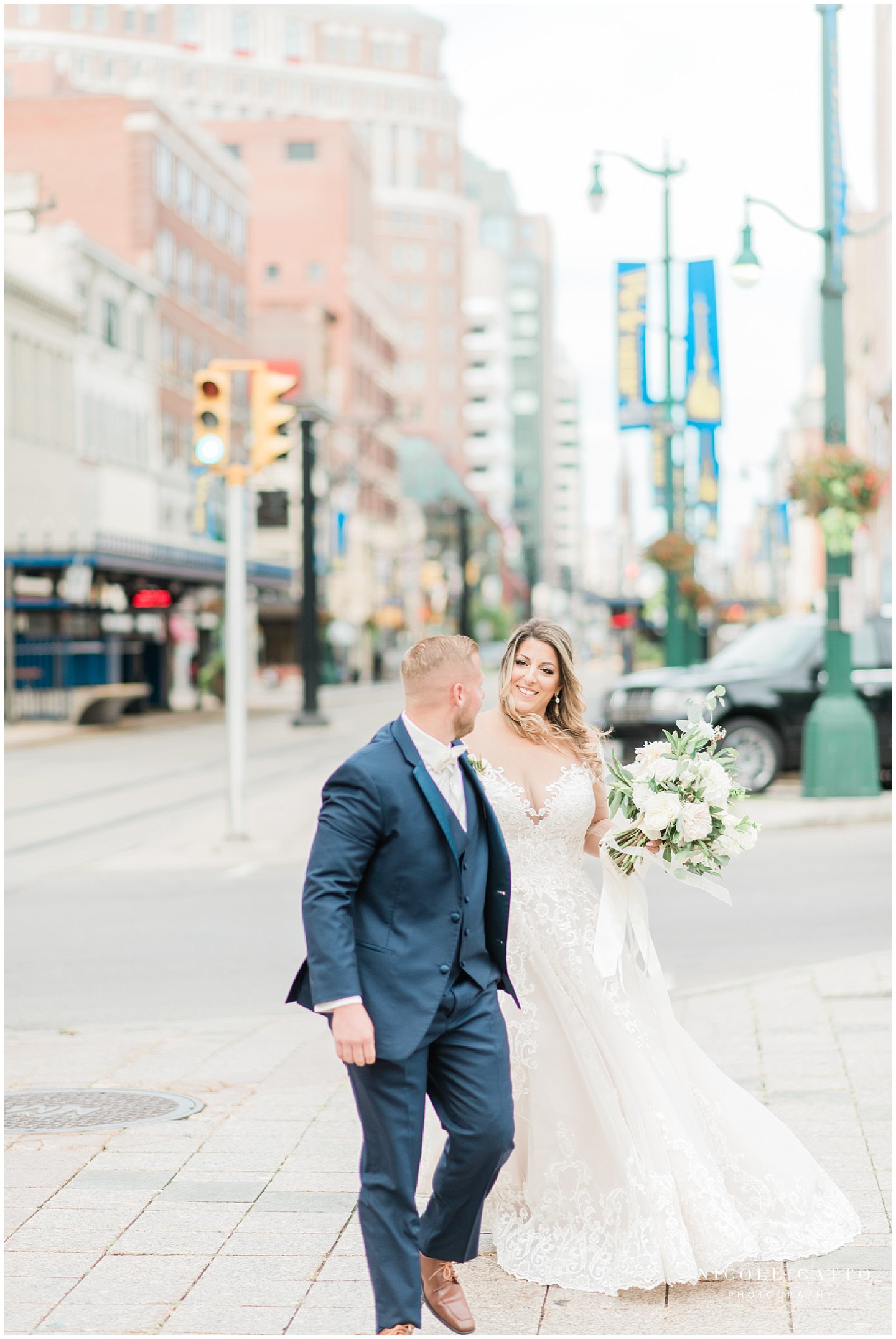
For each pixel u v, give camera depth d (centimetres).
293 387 1417
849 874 1208
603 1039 431
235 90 13000
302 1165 520
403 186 13625
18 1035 747
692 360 2762
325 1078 643
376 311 10025
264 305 9438
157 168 5559
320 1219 468
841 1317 392
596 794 474
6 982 886
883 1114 562
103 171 5475
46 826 1659
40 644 3591
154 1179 508
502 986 398
